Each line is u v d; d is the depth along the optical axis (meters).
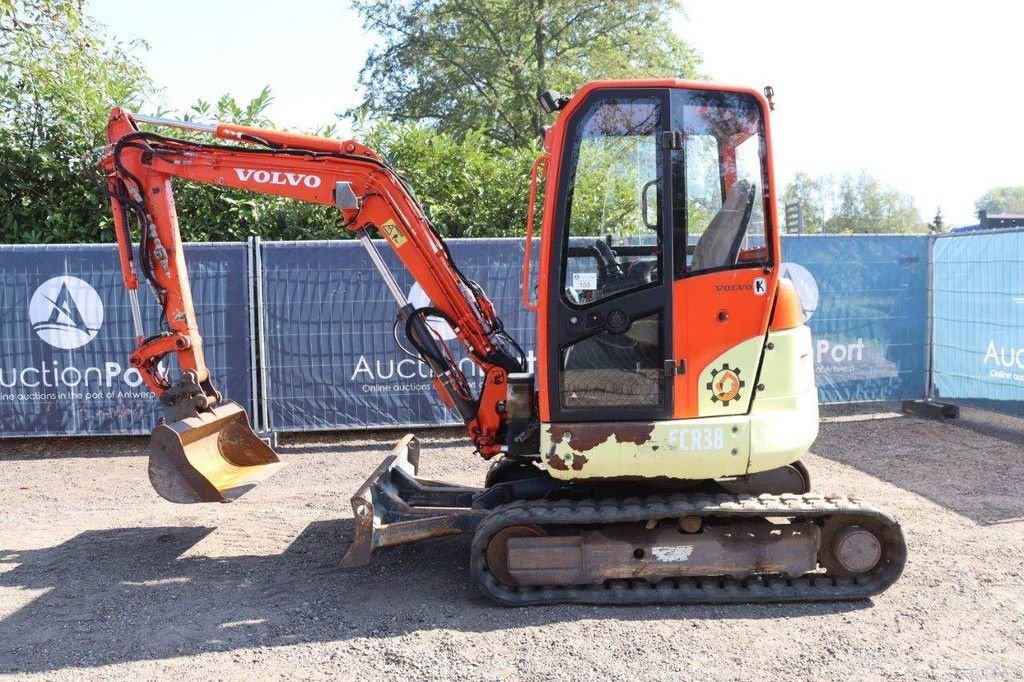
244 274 8.30
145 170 5.30
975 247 8.82
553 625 4.27
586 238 4.51
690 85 4.39
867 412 9.78
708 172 4.44
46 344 8.24
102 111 10.27
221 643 4.15
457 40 27.08
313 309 8.40
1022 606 4.43
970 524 5.75
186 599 4.71
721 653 3.95
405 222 5.25
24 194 10.02
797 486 5.43
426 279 5.29
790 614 4.37
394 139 11.03
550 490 4.88
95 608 4.60
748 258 4.46
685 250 4.41
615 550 4.48
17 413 8.29
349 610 4.53
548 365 4.45
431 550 5.43
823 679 3.70
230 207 10.07
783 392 4.50
